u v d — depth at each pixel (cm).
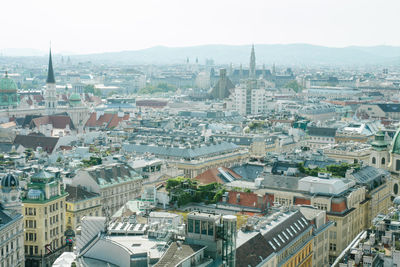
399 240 18700
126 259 16900
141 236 18525
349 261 17562
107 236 18575
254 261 17950
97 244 18075
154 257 16362
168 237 17788
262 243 19138
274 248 19675
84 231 19312
